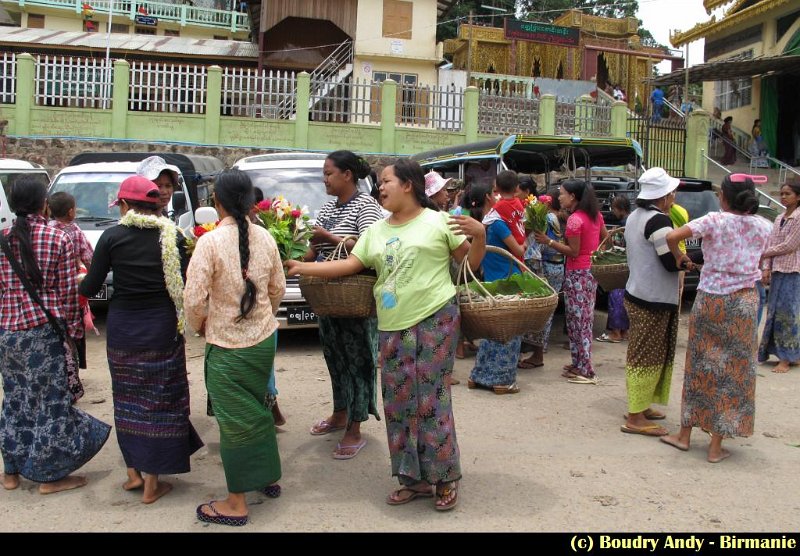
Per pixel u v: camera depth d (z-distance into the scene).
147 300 3.80
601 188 11.86
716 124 23.23
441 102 17.80
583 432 5.10
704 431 4.68
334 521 3.67
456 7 35.94
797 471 4.39
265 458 3.67
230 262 3.54
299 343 8.00
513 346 6.03
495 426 5.22
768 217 12.91
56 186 9.41
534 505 3.86
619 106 18.59
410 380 3.67
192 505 3.88
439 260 3.71
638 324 5.01
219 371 3.56
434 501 3.92
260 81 17.06
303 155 9.17
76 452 4.05
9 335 3.94
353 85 17.25
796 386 6.47
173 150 16.36
